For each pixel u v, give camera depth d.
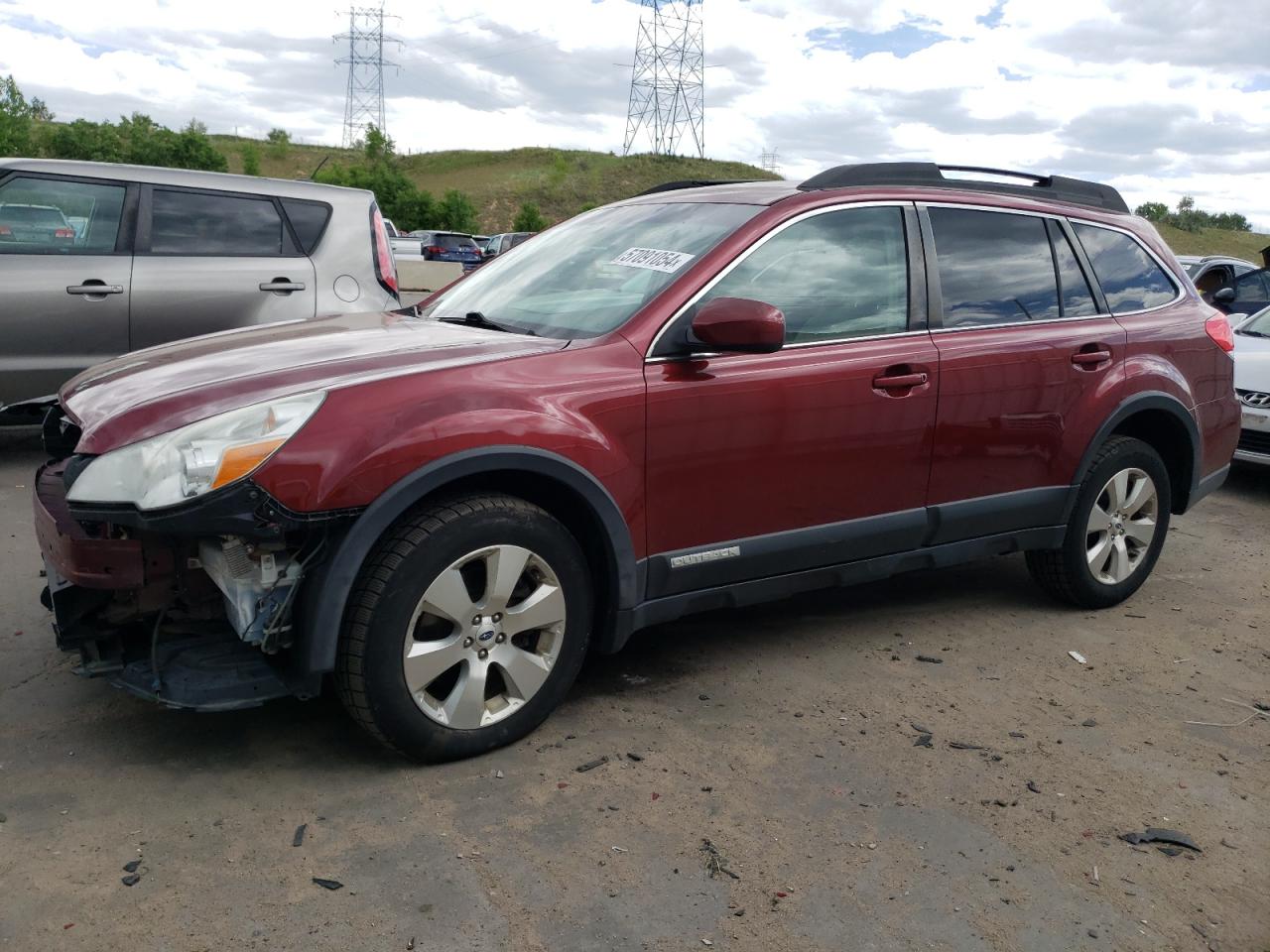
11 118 54.81
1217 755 3.27
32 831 2.56
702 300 3.33
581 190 93.69
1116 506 4.48
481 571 2.96
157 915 2.27
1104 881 2.57
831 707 3.47
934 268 3.89
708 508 3.33
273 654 2.80
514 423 2.88
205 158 66.62
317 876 2.44
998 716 3.47
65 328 6.18
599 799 2.82
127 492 2.61
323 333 3.54
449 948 2.21
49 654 3.63
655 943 2.26
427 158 107.12
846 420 3.54
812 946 2.28
